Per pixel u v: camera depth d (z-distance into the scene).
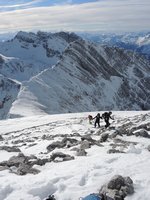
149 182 10.84
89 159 14.06
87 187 10.68
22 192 10.38
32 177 11.90
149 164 12.90
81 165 13.16
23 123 63.94
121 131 22.48
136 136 21.16
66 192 10.38
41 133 37.22
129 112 68.12
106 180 11.14
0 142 31.42
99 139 21.44
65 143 19.59
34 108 146.00
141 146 17.00
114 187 10.16
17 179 11.68
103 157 14.20
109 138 20.94
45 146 21.12
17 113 128.75
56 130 37.47
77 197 10.03
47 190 10.59
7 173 12.83
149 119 34.94
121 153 15.11
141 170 12.12
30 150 20.48
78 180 11.23
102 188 10.30
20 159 14.86
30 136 35.56
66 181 11.24
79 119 56.09
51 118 68.56
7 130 55.69
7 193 10.48
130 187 10.20
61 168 12.98
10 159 15.07
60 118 67.44
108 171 12.08
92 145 17.86
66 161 14.19
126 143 18.17
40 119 68.81
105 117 34.22
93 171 12.10
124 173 11.80
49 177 11.73
